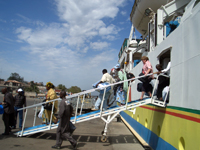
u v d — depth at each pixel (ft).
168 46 15.96
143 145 19.45
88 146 18.60
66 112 16.58
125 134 27.09
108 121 19.10
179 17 21.34
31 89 231.50
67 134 16.51
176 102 13.60
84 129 30.19
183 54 12.87
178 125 12.67
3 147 16.19
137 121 26.61
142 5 34.53
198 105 10.43
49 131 24.97
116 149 18.12
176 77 13.88
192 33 11.71
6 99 20.59
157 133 17.17
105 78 19.83
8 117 20.94
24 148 16.24
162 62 20.01
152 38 26.91
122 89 20.56
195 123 10.37
